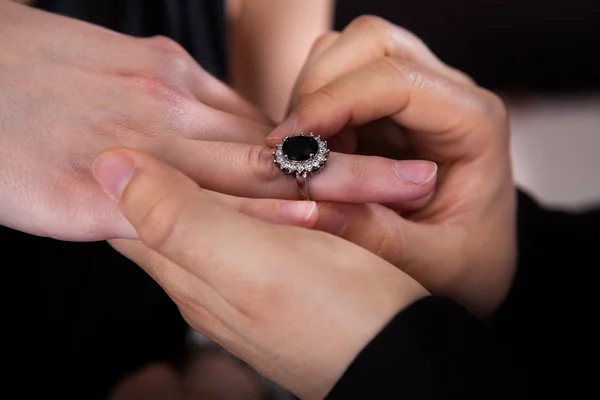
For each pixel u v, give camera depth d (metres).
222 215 0.22
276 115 0.47
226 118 0.31
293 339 0.23
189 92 0.32
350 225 0.28
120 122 0.29
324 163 0.27
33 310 0.36
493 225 0.30
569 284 0.32
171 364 0.39
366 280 0.23
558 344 0.30
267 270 0.22
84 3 0.39
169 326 0.39
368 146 0.33
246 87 0.47
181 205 0.22
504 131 0.30
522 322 0.31
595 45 0.67
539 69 0.67
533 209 0.34
